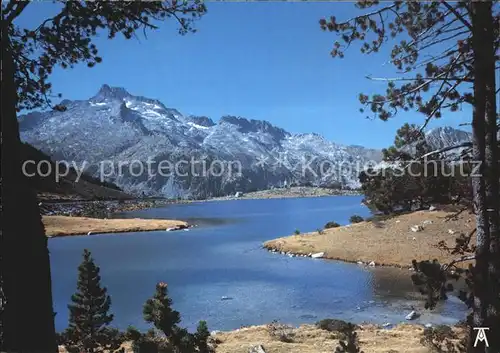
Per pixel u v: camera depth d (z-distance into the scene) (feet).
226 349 51.26
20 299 21.17
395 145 31.50
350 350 32.63
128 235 266.36
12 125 22.13
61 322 80.79
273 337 61.11
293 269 130.52
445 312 79.15
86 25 28.22
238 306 91.09
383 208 179.22
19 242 21.47
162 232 282.77
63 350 48.29
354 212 438.81
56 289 110.32
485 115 27.17
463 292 28.86
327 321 69.72
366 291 100.17
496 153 27.02
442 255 121.29
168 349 43.65
